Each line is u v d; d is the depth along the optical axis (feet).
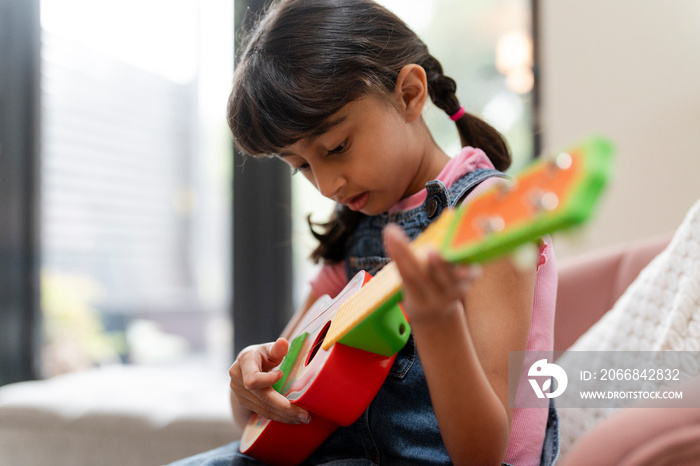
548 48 5.71
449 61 6.13
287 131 2.35
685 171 5.31
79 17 9.23
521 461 2.40
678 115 5.34
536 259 2.35
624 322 3.07
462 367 1.73
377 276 2.11
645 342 2.95
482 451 1.90
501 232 1.17
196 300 12.55
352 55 2.43
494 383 2.04
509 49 5.98
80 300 9.28
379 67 2.48
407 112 2.56
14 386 4.84
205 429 3.69
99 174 10.46
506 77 6.00
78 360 8.14
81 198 9.98
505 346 2.08
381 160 2.43
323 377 2.13
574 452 1.43
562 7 5.66
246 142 2.57
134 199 11.34
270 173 6.38
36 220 7.20
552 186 1.10
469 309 2.18
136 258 11.27
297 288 6.46
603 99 5.54
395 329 2.03
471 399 1.79
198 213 12.59
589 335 3.25
